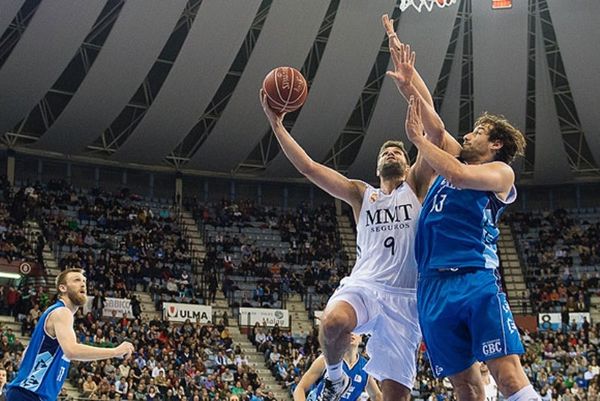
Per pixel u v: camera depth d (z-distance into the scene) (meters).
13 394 7.71
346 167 43.22
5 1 29.56
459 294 5.53
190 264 37.16
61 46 32.12
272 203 44.00
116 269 33.72
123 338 27.97
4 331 26.31
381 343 6.48
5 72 32.91
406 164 6.63
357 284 6.38
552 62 38.00
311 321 35.47
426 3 32.97
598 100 36.78
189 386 25.78
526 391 5.22
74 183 40.00
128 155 39.56
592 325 34.12
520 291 39.09
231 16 32.22
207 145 39.53
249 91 36.31
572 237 41.94
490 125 5.96
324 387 6.41
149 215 39.06
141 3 31.14
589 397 26.66
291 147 6.85
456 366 5.66
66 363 7.93
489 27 34.50
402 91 6.11
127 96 35.16
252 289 36.97
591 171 43.22
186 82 35.00
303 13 32.97
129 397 23.72
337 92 36.84
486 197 5.74
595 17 33.22
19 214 34.75
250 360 31.34
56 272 32.91
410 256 6.36
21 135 37.97
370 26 34.09
